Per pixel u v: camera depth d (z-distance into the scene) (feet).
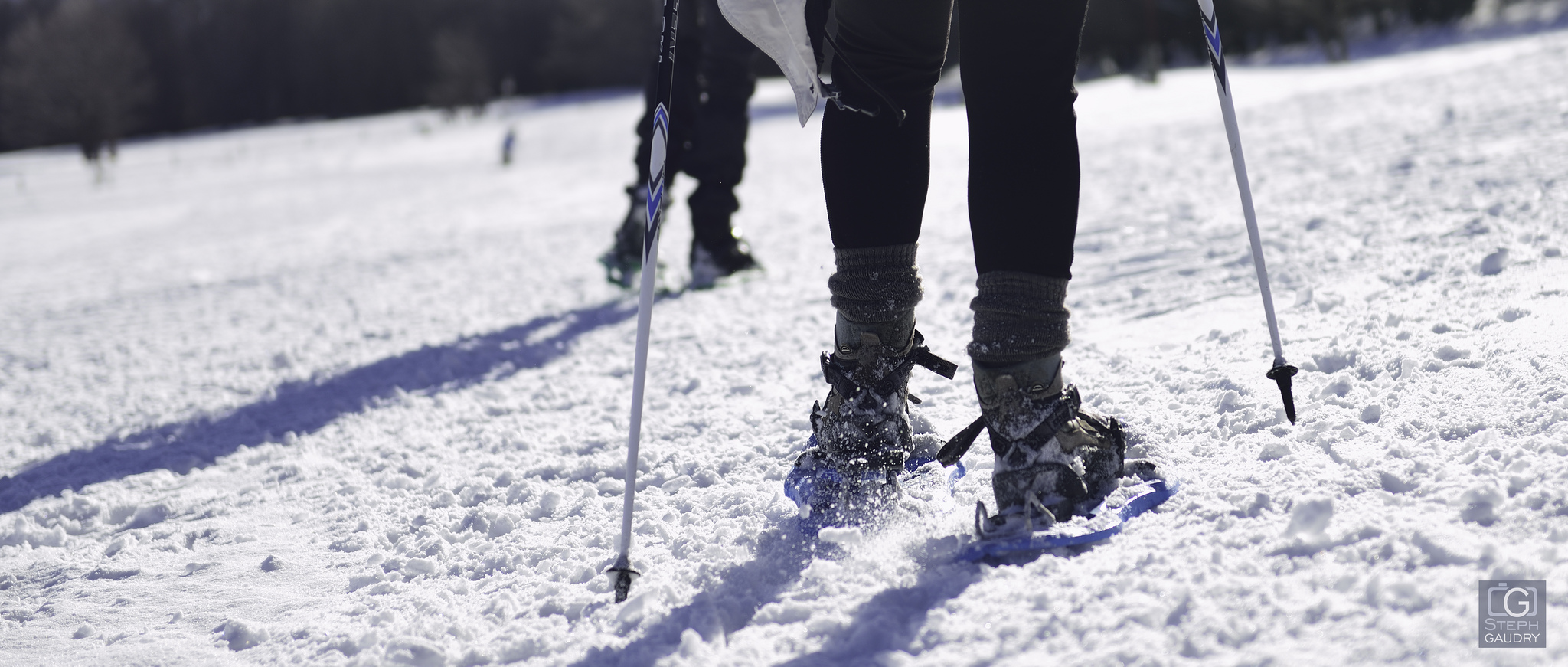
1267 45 122.31
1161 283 10.14
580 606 4.36
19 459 9.45
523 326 13.74
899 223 4.66
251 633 4.62
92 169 146.51
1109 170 25.00
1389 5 112.47
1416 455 4.59
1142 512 4.40
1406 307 7.20
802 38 4.71
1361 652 3.08
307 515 6.66
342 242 34.45
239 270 28.73
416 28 253.03
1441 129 19.20
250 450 8.77
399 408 9.74
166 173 124.36
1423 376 5.63
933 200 24.26
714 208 15.02
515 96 254.27
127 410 11.39
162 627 4.92
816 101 4.81
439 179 73.00
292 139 185.57
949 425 6.48
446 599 4.80
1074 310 9.68
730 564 4.49
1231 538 3.97
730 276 15.25
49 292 28.81
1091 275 11.44
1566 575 3.30
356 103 253.44
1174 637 3.32
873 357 4.67
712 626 3.92
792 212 26.32
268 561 5.72
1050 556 4.01
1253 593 3.50
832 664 3.52
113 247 43.68
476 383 10.50
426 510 6.36
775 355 9.82
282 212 54.90
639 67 228.63
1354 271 8.86
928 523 4.57
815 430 4.86
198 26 254.27
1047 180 4.19
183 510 7.15
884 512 4.56
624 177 54.75
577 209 38.29
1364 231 10.57
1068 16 4.13
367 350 13.47
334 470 7.81
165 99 248.32
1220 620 3.35
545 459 7.29
